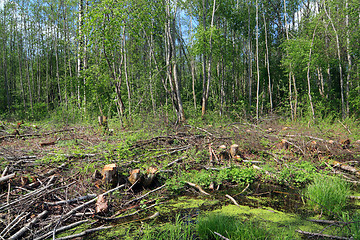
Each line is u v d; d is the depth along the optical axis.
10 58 24.80
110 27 10.27
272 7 20.80
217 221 3.45
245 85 24.02
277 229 3.48
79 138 8.14
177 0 13.66
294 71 13.99
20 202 3.81
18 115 18.44
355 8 11.91
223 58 17.73
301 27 16.33
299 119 12.80
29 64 26.05
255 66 21.38
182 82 23.67
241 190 5.25
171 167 5.93
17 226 3.47
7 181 4.30
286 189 5.28
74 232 3.49
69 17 20.16
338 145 7.19
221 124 9.98
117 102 11.76
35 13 22.34
